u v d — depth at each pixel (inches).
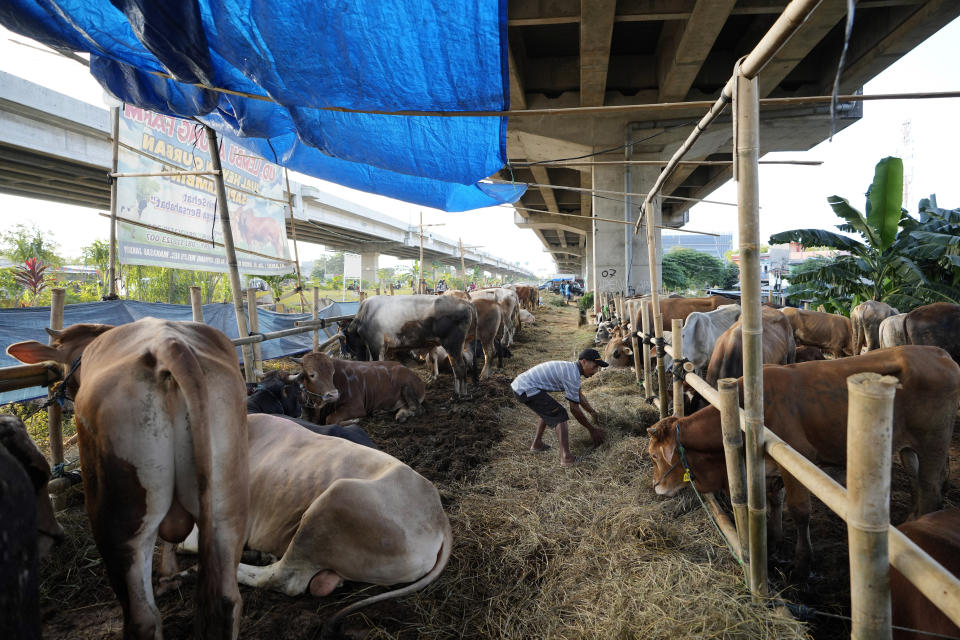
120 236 272.2
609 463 177.0
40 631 56.1
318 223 1153.4
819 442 120.6
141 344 81.1
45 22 137.3
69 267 716.0
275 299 652.1
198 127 299.0
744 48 436.1
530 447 199.9
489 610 105.9
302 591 101.6
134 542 77.2
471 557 124.0
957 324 222.5
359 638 96.5
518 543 129.6
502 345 390.6
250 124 199.6
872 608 59.2
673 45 411.2
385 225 1520.7
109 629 99.1
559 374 180.5
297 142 249.1
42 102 532.1
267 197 386.9
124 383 76.5
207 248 335.6
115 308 236.5
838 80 49.7
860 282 383.6
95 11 132.3
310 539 99.0
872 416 56.2
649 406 231.9
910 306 349.1
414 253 2129.7
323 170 267.1
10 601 51.8
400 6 117.2
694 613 94.8
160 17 115.3
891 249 373.1
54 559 117.7
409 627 100.4
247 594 106.8
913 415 121.2
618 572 112.8
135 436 75.8
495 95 139.3
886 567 58.7
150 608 77.6
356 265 1280.8
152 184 290.2
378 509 99.6
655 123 491.8
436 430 222.7
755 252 86.4
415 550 101.3
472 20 119.0
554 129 512.1
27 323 199.6
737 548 108.8
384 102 144.6
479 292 507.2
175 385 78.3
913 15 348.5
